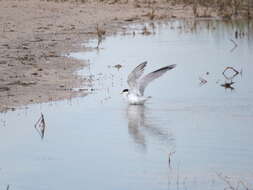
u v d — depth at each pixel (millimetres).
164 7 36469
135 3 37000
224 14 34438
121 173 12203
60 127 14977
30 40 25438
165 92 18328
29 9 31938
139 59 22391
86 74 19922
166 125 15258
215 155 13133
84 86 18469
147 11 34969
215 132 14680
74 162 12812
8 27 27703
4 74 19438
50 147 13688
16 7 32188
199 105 16875
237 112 16250
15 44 24469
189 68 21234
